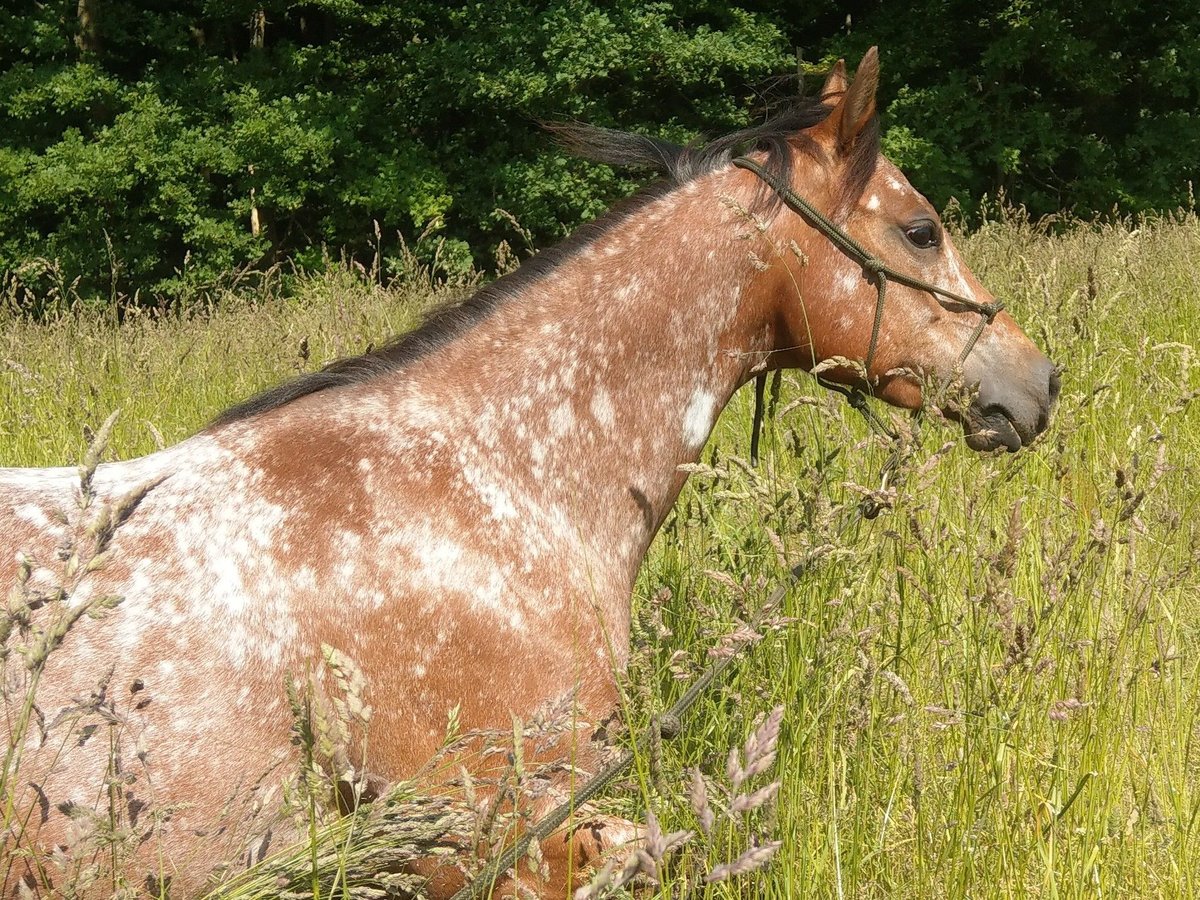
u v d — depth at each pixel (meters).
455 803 2.55
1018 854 2.96
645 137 3.27
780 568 3.16
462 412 2.88
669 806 2.89
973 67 19.77
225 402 6.65
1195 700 3.45
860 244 3.22
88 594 2.48
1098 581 3.79
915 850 2.98
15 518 2.57
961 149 19.20
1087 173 19.45
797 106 3.38
